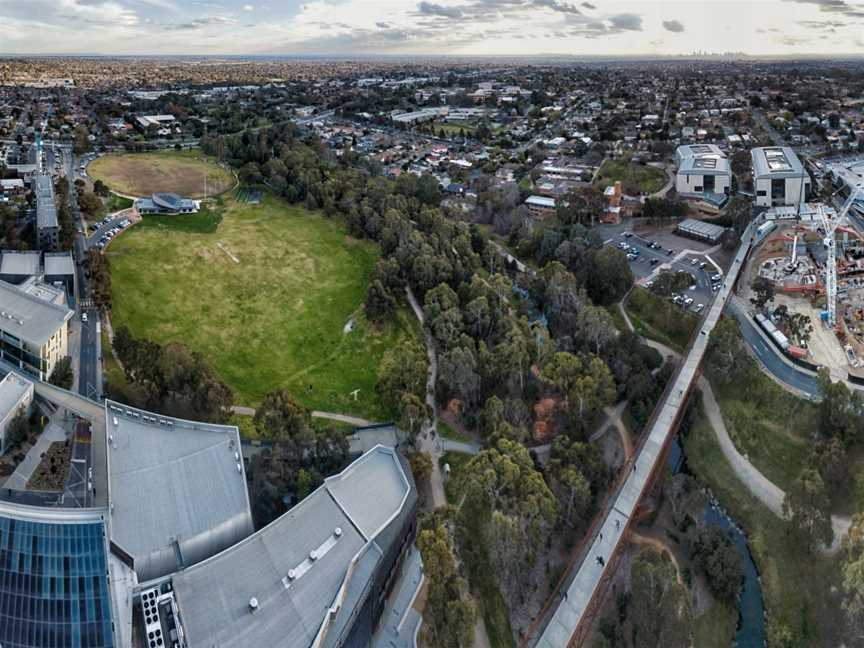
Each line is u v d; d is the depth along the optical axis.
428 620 135.00
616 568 150.50
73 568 118.19
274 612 119.75
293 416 171.88
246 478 155.50
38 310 198.12
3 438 162.88
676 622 128.50
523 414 186.25
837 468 165.75
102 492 152.38
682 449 196.50
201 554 132.88
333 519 140.25
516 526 142.12
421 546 137.00
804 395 192.38
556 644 129.12
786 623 147.00
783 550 161.00
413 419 177.62
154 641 113.62
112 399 183.25
